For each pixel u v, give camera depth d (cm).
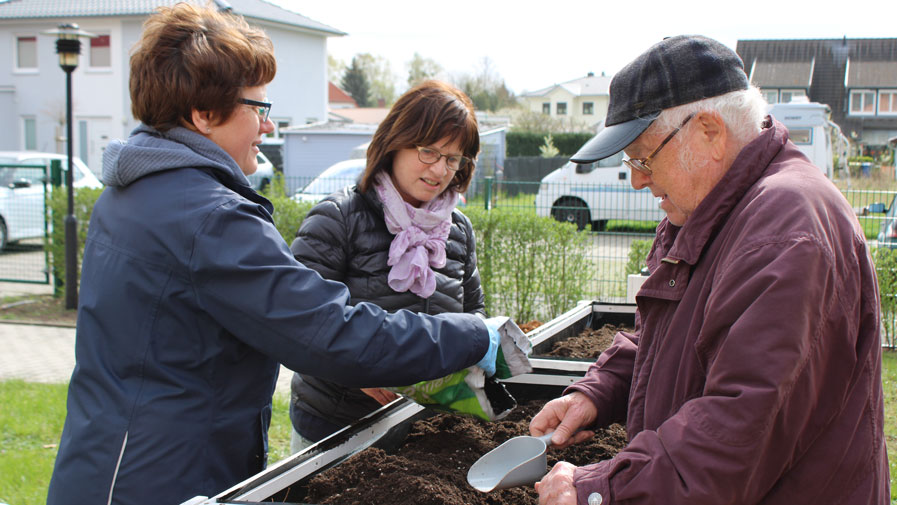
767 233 140
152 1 3067
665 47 160
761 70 4703
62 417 516
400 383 168
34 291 1012
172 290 162
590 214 1081
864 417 147
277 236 167
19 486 402
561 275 766
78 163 1468
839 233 144
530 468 164
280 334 160
